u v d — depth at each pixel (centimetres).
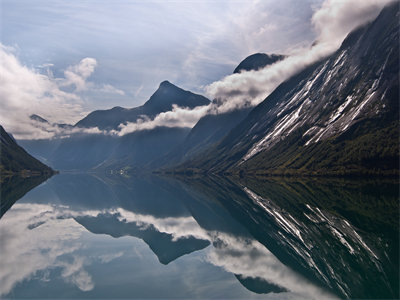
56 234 6047
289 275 3956
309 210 9188
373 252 4956
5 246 5084
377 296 3362
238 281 3662
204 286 3481
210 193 16188
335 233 6272
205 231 6788
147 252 4816
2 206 10369
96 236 5919
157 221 7881
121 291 3303
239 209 10062
